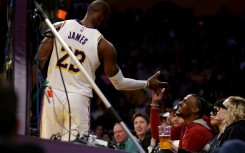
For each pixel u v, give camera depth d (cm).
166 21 2589
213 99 2191
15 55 765
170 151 836
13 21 794
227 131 870
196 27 2577
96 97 1938
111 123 1838
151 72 2309
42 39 920
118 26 2559
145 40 2517
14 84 750
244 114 898
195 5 2653
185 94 2173
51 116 880
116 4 2647
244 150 553
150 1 2652
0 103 406
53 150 658
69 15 1534
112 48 905
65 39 899
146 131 1150
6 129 405
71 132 870
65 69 888
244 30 2580
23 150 402
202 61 2406
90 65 896
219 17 2616
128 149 1103
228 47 2502
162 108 1727
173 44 2503
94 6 918
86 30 905
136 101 2033
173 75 2288
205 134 953
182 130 1004
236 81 2330
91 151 674
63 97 881
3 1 1016
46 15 860
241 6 2661
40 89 860
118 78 916
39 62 893
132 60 2405
